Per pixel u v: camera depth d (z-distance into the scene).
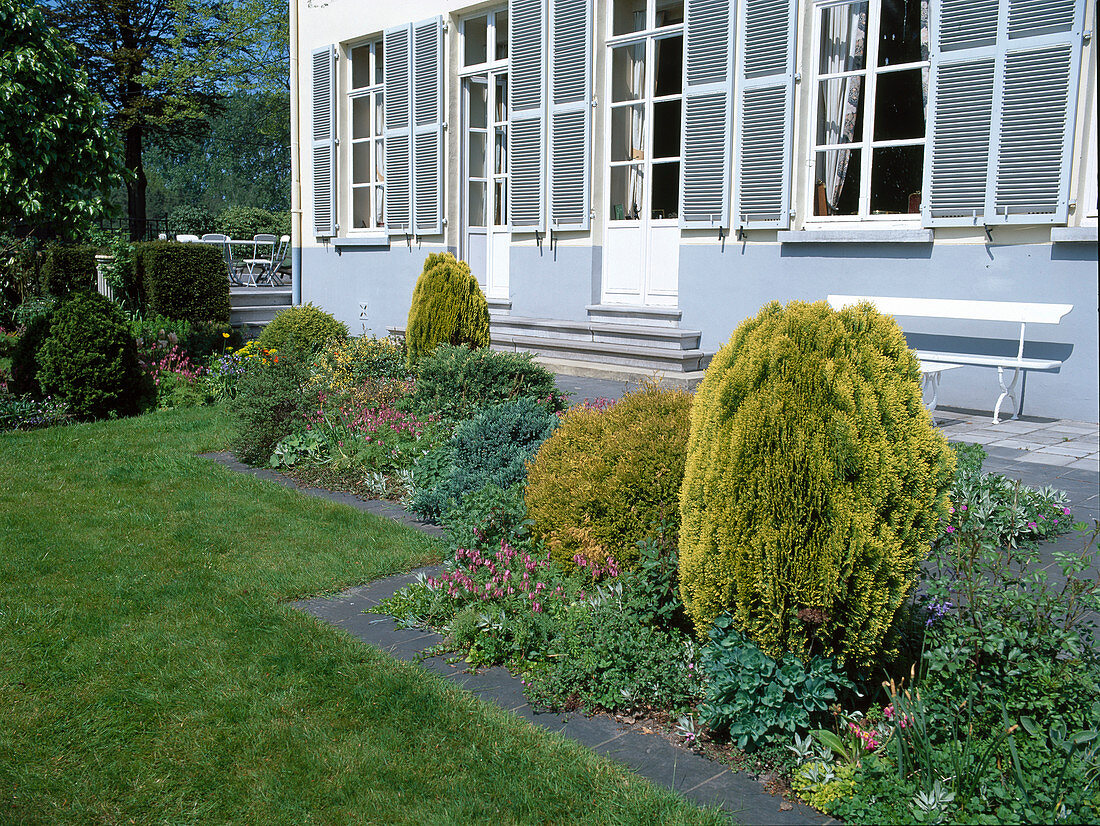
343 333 10.42
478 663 3.60
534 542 4.40
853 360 2.91
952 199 8.00
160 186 61.66
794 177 9.09
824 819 2.57
